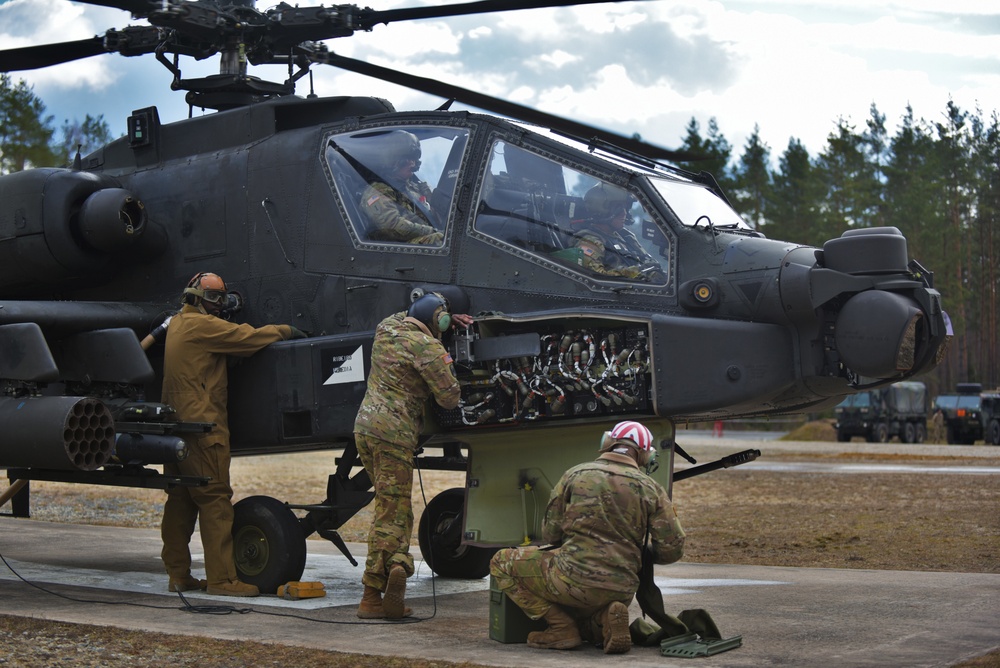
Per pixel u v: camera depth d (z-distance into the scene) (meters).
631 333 6.27
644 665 4.94
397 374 6.33
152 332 7.39
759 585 7.71
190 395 7.11
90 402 6.61
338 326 7.40
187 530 7.34
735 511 14.04
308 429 7.20
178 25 7.56
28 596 7.09
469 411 6.65
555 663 5.00
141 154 8.55
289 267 7.65
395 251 7.21
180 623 6.09
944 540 10.72
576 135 7.51
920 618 6.20
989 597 7.00
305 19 7.68
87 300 8.55
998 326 59.78
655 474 6.20
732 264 6.24
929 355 6.11
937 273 56.25
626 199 6.66
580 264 6.64
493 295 6.83
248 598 7.00
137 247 8.12
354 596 7.15
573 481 5.33
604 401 6.26
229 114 8.16
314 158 7.68
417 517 13.30
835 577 8.20
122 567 8.72
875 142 63.78
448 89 7.93
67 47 8.17
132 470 7.29
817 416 60.88
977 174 61.09
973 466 23.69
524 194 6.94
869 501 14.97
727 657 5.12
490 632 5.62
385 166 7.43
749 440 43.78
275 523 7.09
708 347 6.05
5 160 42.97
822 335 6.11
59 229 7.89
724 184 61.47
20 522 12.49
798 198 62.62
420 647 5.43
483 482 6.77
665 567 8.99
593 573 5.21
